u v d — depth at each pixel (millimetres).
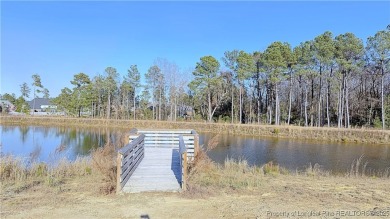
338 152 19906
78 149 19312
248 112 48500
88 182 7586
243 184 7543
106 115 51875
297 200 6211
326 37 34375
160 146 11547
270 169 11391
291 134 29469
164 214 5176
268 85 44812
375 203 6062
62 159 11070
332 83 37781
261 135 30703
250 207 5648
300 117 43094
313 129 28969
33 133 31172
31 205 5551
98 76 51906
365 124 36219
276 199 6254
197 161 8742
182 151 6633
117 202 5789
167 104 50781
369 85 40156
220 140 26469
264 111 48250
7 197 6043
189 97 50969
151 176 7438
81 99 52125
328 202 6086
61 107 54375
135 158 8141
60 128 37188
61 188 6895
